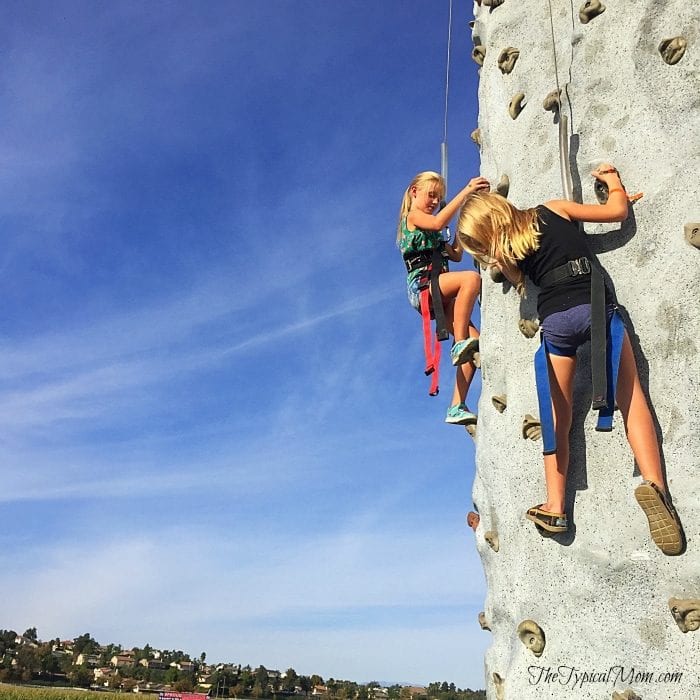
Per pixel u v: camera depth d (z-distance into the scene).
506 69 4.31
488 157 4.46
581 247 3.36
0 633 130.00
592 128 3.76
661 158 3.50
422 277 4.52
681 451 3.11
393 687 149.50
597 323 3.17
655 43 3.66
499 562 3.71
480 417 4.05
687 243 3.32
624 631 3.10
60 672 123.19
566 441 3.38
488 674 3.71
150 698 82.50
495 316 4.03
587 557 3.26
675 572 3.00
